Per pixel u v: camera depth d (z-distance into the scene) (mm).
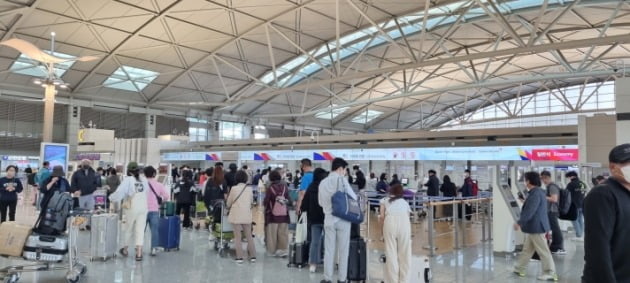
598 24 23094
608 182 2121
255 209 14750
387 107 42938
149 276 6121
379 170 20031
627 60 32312
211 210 8906
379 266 6988
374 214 14578
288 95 34750
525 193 8914
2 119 26500
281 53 27141
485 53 17375
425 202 8234
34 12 18781
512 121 46125
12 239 5539
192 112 34906
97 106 29703
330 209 5625
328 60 29031
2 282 5371
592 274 2016
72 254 5762
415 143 15273
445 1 20281
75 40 21969
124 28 21141
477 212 13219
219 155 21906
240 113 37719
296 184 15859
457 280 6137
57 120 28516
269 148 20391
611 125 10219
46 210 5602
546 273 6180
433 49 23828
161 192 7883
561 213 8375
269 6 20125
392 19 22578
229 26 22141
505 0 20203
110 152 26203
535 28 15875
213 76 29219
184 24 21297
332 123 44250
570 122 41812
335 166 5664
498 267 6988
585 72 22969
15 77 25578
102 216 7191
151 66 26281
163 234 7914
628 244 2023
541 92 44000
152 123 32250
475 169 17172
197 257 7477
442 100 43938
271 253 7719
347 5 20578
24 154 27438
